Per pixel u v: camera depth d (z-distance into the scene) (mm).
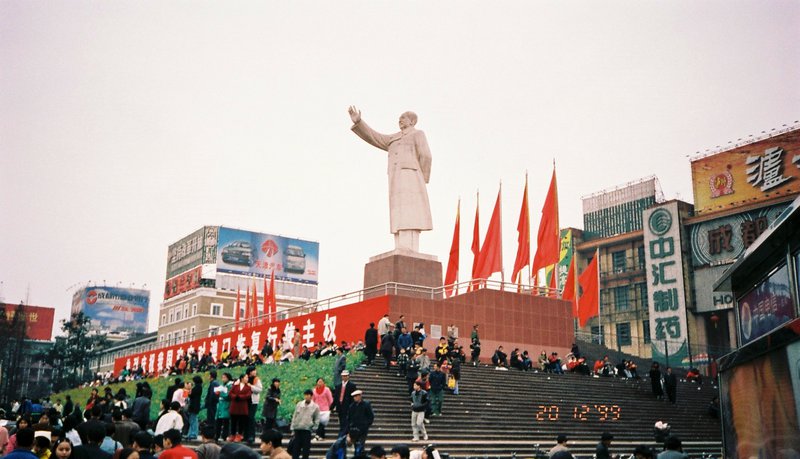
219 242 90375
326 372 27625
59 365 98875
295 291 94375
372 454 9211
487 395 27797
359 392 16438
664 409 31250
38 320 120062
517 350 34125
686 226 66750
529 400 28406
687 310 64375
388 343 27922
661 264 67312
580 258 80125
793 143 60281
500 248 40844
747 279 10289
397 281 37281
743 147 63688
